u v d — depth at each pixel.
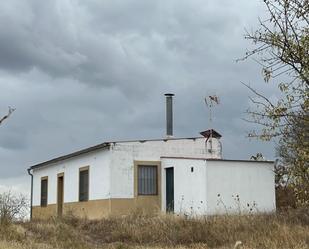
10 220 18.12
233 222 17.59
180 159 25.09
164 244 16.92
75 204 29.66
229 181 23.52
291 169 7.45
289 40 7.22
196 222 18.44
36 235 17.56
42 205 35.59
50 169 34.56
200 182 23.48
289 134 7.44
